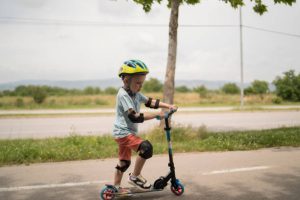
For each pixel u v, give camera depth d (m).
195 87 48.41
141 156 3.87
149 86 61.38
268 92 42.69
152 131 8.93
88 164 5.91
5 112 21.81
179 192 4.23
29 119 17.02
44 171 5.42
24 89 44.16
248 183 4.77
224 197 4.18
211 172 5.38
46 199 4.12
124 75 3.84
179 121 15.98
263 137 8.46
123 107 3.80
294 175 5.20
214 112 21.94
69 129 12.77
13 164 5.88
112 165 5.83
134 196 4.23
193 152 7.04
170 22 9.26
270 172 5.38
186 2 9.73
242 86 25.36
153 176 5.18
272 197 4.17
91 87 51.09
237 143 7.73
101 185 4.70
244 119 17.05
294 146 7.77
